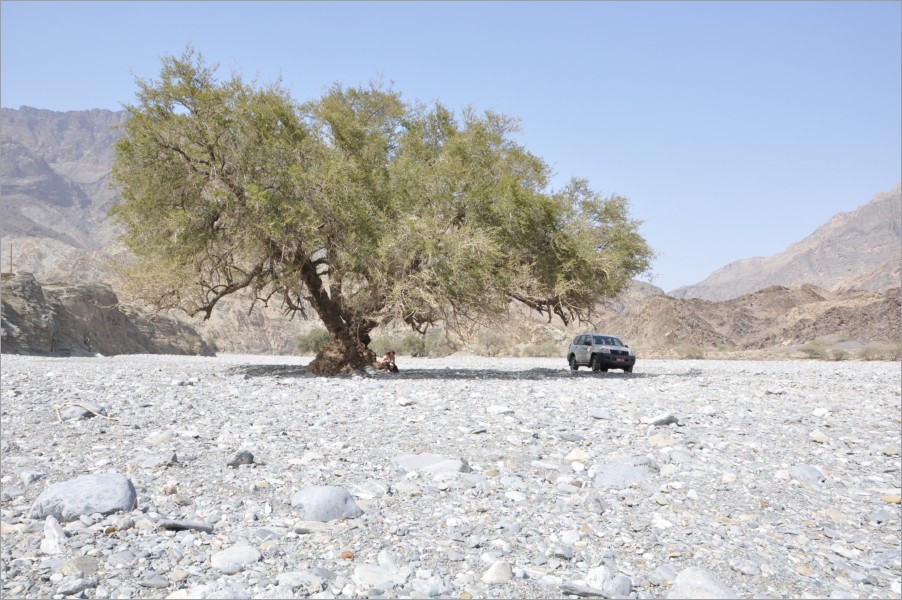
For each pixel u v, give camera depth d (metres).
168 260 22.30
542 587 5.54
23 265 181.88
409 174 23.34
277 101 22.17
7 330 44.44
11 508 7.50
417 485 8.50
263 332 122.31
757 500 8.37
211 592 5.15
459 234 23.30
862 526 7.61
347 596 5.25
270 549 6.18
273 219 21.16
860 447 11.55
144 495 7.84
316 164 22.20
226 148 21.67
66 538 6.38
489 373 30.36
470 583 5.60
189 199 22.09
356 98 25.53
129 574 5.63
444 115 27.22
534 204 25.03
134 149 21.05
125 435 11.69
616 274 28.09
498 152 26.61
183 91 21.59
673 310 93.00
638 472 9.18
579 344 33.84
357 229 22.12
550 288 27.11
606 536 6.85
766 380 25.91
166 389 18.80
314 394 17.97
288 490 8.23
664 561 6.27
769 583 5.89
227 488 8.32
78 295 56.75
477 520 7.20
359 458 10.02
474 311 24.61
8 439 11.17
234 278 24.89
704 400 17.33
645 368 39.16
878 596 5.75
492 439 11.54
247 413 14.45
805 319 83.06
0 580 5.49
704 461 10.23
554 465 9.67
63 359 37.91
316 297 25.91
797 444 11.69
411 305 23.02
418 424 13.09
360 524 6.98
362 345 27.25
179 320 74.00
